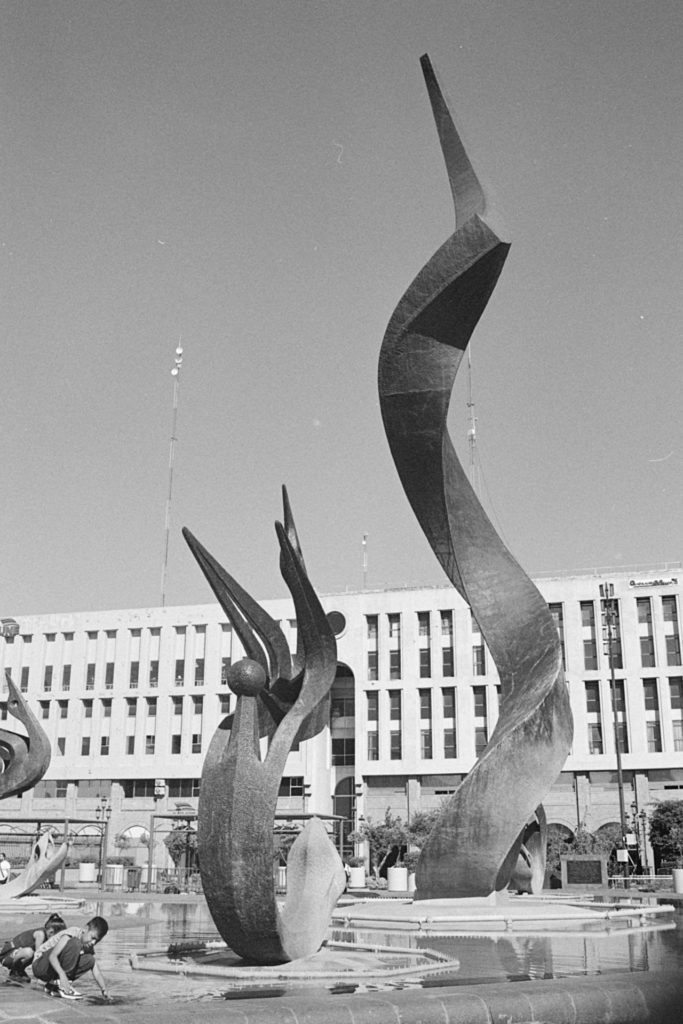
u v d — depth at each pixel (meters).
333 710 72.06
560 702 17.14
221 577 11.81
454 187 16.42
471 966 9.89
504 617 17.80
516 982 7.89
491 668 66.62
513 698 17.36
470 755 65.50
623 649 64.25
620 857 43.91
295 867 11.00
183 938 14.39
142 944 13.38
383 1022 6.74
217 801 9.30
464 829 16.75
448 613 68.81
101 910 22.56
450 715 66.94
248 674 9.46
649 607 64.69
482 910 16.05
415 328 16.62
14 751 24.75
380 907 18.22
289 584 10.76
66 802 71.62
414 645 68.69
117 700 73.25
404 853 59.78
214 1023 6.40
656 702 63.09
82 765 72.50
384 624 69.62
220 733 9.74
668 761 61.50
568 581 66.19
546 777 16.72
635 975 8.30
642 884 41.03
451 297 16.17
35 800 72.19
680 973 8.48
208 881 9.27
